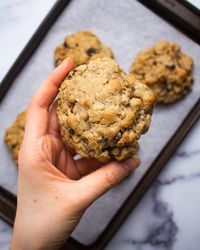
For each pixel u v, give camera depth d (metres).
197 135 0.41
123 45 0.41
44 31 0.40
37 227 0.30
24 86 0.41
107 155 0.28
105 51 0.41
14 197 0.40
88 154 0.28
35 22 0.41
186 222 0.41
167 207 0.41
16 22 0.41
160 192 0.41
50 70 0.41
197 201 0.41
